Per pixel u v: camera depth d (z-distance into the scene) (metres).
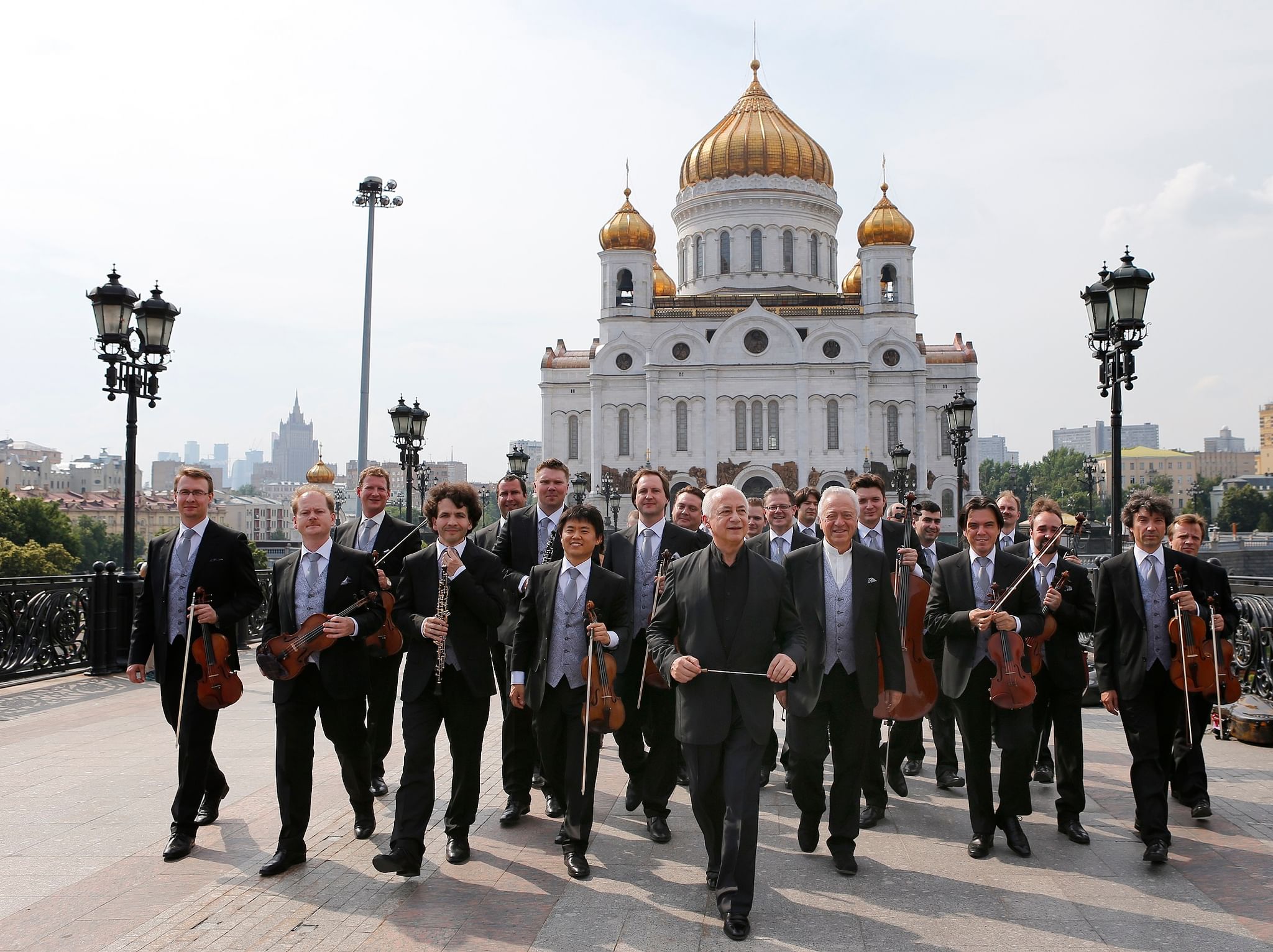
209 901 7.09
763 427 75.88
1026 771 8.37
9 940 6.39
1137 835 8.87
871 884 7.61
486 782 10.80
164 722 13.50
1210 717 12.77
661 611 7.83
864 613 8.27
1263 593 15.48
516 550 10.67
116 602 17.53
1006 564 8.93
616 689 8.40
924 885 7.59
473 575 8.38
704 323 77.44
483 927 6.68
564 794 8.30
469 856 8.21
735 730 7.23
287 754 7.93
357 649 8.36
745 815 6.91
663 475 9.98
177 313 18.33
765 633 7.41
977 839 8.30
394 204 40.81
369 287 37.75
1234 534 78.88
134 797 9.74
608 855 8.33
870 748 9.33
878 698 8.20
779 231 82.12
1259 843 8.52
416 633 7.98
